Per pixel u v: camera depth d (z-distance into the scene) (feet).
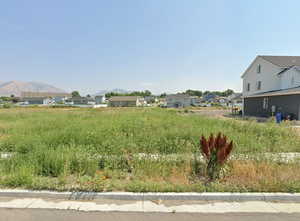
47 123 33.53
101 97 327.47
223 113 97.19
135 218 9.13
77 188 11.28
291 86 74.59
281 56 89.97
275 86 81.51
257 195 10.77
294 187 11.21
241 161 15.25
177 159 15.72
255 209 9.89
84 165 14.10
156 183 11.75
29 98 287.07
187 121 34.86
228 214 9.46
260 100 77.97
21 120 42.37
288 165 15.05
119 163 15.06
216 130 25.55
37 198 10.92
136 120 33.60
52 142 20.13
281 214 9.51
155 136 21.97
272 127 26.07
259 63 90.84
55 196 10.95
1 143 20.63
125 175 13.47
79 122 33.68
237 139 21.29
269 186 11.37
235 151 17.88
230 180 12.26
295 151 19.33
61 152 15.53
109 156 15.98
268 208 9.99
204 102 284.61
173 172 13.60
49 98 304.91
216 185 11.50
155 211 9.70
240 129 27.35
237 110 104.63
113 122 31.22
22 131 27.12
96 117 45.39
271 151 19.17
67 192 11.04
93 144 19.76
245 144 20.02
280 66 79.46
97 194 10.88
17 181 11.80
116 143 18.92
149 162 14.82
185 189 11.22
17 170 13.15
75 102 313.32
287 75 76.13
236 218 9.16
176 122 32.89
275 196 10.74
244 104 89.86
